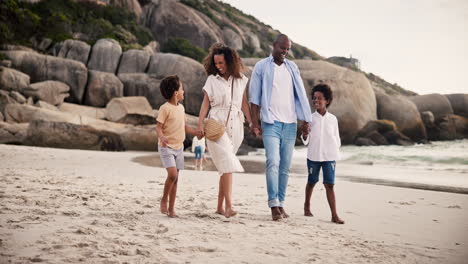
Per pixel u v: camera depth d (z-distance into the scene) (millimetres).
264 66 4602
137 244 2889
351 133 30531
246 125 27719
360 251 3008
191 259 2602
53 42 36781
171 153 4184
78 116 22031
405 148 26391
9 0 38375
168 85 4227
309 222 4203
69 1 45375
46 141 19031
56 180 6777
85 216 3809
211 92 4379
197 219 4004
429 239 3518
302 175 10516
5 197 4672
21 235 2932
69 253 2557
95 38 42562
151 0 52500
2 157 12141
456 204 5625
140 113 24297
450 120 35375
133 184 6906
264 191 6711
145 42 46719
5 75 25094
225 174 4207
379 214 4781
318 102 4551
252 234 3432
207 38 50125
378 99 34062
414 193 6758
